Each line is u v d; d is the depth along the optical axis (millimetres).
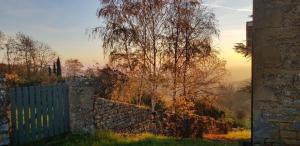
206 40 18781
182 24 18094
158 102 18828
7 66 32062
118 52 18375
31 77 27609
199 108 20609
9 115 8961
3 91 8656
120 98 18344
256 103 7938
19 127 9188
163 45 18422
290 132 7598
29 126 9500
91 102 11305
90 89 11312
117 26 18016
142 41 18281
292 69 7508
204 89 19625
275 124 7754
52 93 10297
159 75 18203
